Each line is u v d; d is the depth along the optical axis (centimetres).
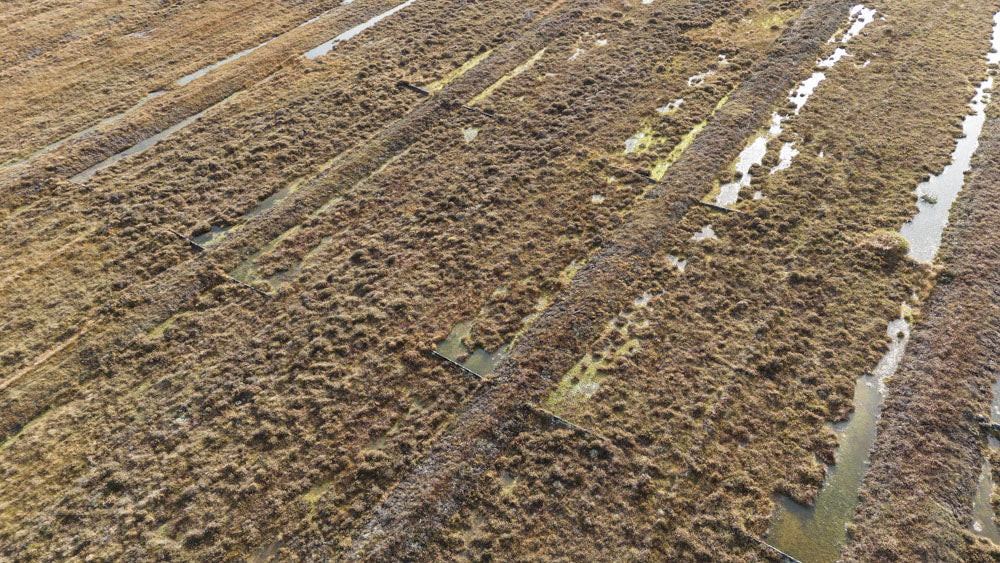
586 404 1661
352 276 2067
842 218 2127
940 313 1800
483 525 1441
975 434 1538
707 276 1975
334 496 1512
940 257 1970
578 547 1389
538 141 2575
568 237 2155
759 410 1622
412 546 1411
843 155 2375
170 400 1731
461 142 2608
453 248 2142
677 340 1800
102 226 2283
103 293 2039
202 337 1900
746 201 2225
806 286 1919
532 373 1723
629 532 1410
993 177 2211
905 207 2139
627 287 1952
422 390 1725
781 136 2494
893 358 1725
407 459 1571
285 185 2458
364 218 2294
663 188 2284
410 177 2453
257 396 1727
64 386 1784
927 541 1352
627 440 1571
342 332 1884
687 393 1667
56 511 1504
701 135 2522
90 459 1605
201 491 1530
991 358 1683
